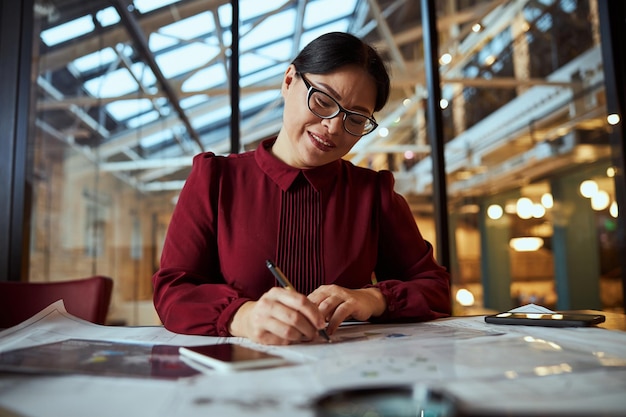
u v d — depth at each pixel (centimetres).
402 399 31
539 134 678
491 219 773
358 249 104
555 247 790
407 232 112
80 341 71
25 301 132
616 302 715
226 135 649
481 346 63
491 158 730
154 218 626
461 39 595
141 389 42
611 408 35
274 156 107
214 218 102
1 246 233
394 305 90
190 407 36
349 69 90
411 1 512
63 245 456
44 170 412
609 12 253
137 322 516
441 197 251
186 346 66
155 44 450
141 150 620
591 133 625
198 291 86
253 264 99
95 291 134
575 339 68
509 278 791
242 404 37
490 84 643
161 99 525
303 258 100
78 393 41
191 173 107
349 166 113
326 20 514
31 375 48
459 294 727
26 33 245
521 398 38
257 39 492
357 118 92
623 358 54
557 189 784
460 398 38
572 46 564
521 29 581
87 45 391
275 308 67
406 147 618
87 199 524
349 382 44
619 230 251
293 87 95
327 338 68
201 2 407
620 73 250
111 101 496
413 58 586
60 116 433
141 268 602
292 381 44
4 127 239
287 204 103
